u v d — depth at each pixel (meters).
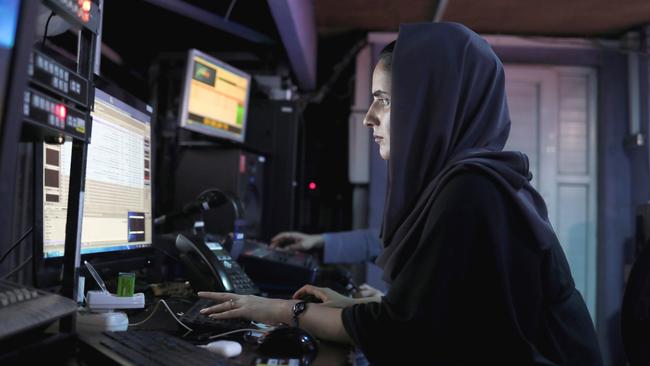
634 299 1.39
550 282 0.95
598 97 3.89
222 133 2.75
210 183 2.53
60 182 1.12
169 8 2.74
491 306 0.89
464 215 0.90
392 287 0.94
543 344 0.93
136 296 1.05
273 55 3.29
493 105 1.10
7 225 1.13
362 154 3.82
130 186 1.44
